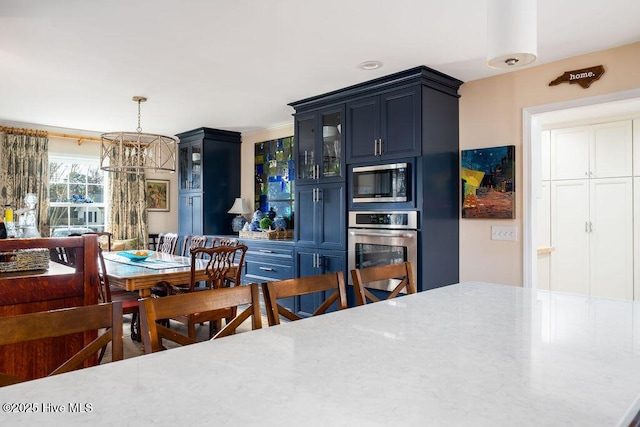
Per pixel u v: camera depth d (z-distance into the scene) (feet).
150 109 15.51
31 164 17.52
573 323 4.68
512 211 11.12
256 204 19.81
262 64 10.77
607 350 3.77
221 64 10.82
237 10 7.95
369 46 9.64
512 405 2.69
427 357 3.57
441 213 11.64
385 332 4.32
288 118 17.17
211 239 16.75
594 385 3.01
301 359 3.52
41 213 17.69
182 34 9.00
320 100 13.66
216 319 11.33
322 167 13.79
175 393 2.86
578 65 10.19
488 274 11.66
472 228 12.00
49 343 7.54
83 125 18.16
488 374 3.20
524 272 11.04
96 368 3.34
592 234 15.17
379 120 12.07
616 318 4.89
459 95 12.23
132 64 10.80
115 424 2.45
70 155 18.99
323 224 13.74
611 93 9.71
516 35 4.22
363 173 12.50
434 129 11.43
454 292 6.45
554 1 7.59
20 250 7.92
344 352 3.70
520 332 4.33
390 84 11.70
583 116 14.80
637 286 14.23
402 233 11.47
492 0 4.37
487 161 11.59
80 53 10.05
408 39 9.24
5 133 17.01
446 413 2.57
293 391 2.89
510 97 11.30
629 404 2.72
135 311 10.82
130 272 11.04
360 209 12.64
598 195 15.05
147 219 20.94
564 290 15.78
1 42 9.38
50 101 14.32
